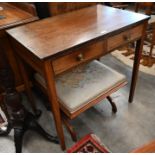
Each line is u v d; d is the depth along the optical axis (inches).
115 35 43.1
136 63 55.1
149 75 75.4
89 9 54.4
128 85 70.8
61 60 36.7
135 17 47.2
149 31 92.0
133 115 59.6
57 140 52.8
